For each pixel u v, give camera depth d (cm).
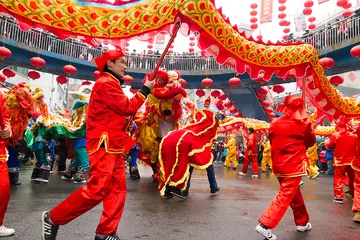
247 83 1858
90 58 1689
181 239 363
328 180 1232
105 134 298
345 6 1037
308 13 1135
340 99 620
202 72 1895
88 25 329
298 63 481
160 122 755
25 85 544
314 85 571
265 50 448
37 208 495
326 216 530
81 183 793
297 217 418
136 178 982
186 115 728
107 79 303
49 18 313
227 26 405
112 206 298
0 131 338
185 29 374
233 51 418
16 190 662
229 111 2141
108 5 343
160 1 356
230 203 614
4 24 1432
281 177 393
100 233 294
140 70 1922
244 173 1305
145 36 352
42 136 791
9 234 348
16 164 741
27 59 1577
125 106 296
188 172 626
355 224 473
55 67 1697
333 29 1376
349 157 659
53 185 750
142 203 585
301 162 388
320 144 1700
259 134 1677
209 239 367
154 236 371
